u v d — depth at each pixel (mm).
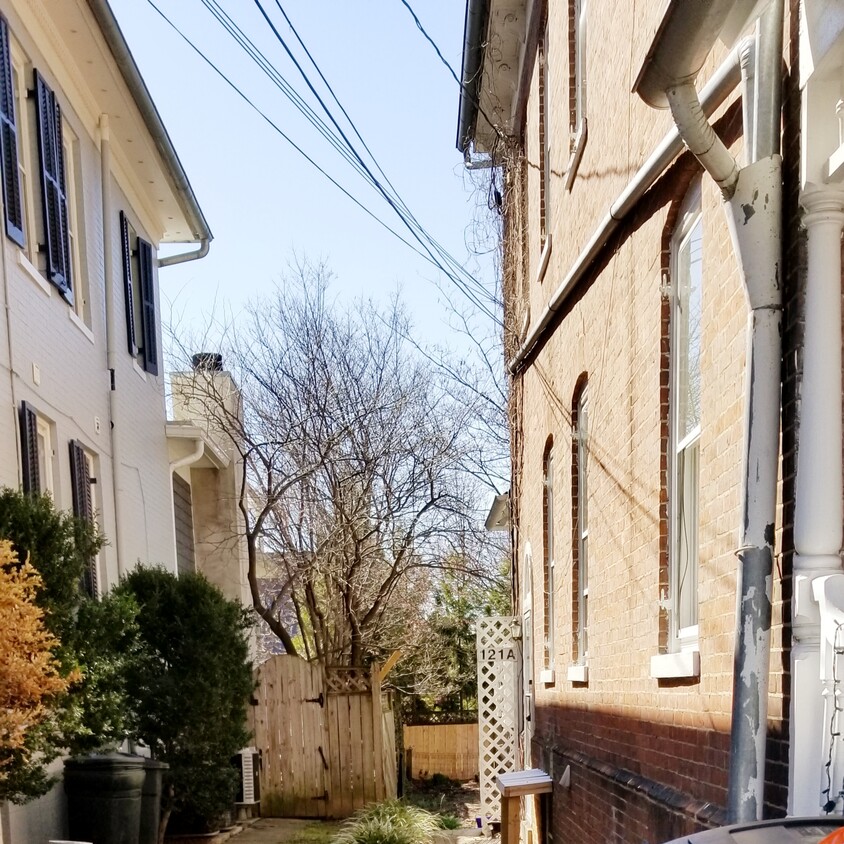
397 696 15836
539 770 8625
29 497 6297
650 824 4672
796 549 3033
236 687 9750
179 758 9039
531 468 9898
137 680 8789
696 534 4477
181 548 14945
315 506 15219
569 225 7406
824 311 3031
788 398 3234
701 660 3953
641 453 5105
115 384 10758
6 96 7777
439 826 11477
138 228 12773
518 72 10602
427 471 15562
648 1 4852
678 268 4746
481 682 11625
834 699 2756
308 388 15242
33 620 5246
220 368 15812
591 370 6539
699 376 4441
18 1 8297
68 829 7770
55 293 8883
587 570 6766
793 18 3240
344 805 12062
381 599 15344
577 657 7238
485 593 18219
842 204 3043
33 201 8570
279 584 16906
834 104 3055
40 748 5926
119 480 10625
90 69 10031
